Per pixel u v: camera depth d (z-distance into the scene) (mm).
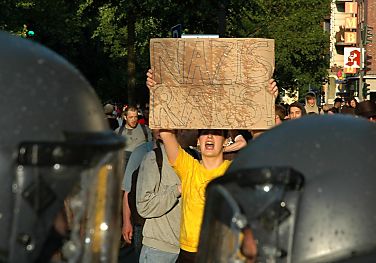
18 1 49562
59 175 3836
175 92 9516
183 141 11516
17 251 3779
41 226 3811
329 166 4078
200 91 9461
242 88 9391
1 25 48656
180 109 9516
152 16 40594
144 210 11398
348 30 113438
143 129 21078
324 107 43594
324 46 70938
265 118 9375
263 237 4020
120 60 79438
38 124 3861
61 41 62031
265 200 4031
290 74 74500
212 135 10023
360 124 4281
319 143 4160
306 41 69125
